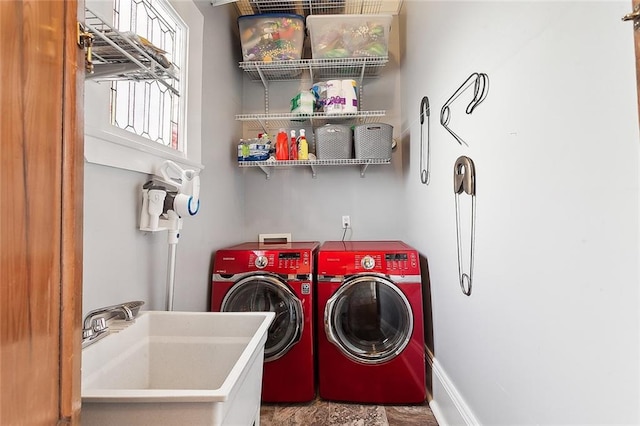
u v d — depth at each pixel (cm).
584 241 72
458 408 147
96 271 103
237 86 259
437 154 176
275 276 194
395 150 271
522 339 97
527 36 92
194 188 138
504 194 106
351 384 190
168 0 160
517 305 99
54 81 48
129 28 136
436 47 176
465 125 137
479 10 122
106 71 91
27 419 43
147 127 150
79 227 53
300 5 247
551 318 83
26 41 43
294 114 240
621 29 62
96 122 106
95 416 71
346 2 260
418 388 187
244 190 273
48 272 47
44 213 47
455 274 151
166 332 121
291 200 275
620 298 63
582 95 72
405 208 260
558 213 80
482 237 122
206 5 201
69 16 51
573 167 75
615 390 64
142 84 146
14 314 42
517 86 97
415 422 174
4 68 40
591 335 70
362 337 201
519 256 97
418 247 221
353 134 244
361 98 273
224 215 226
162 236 145
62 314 50
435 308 184
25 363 43
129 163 118
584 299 72
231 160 242
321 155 236
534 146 89
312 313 198
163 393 71
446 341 165
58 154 49
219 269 196
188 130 181
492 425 116
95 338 93
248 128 274
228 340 120
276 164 240
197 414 71
